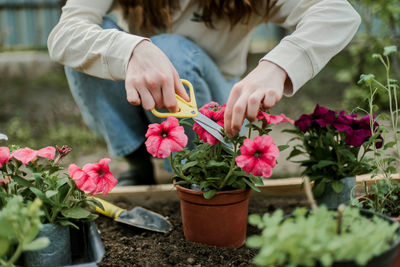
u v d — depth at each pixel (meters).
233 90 1.35
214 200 1.42
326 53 1.50
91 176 1.27
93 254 1.28
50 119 4.14
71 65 1.69
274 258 0.85
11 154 1.29
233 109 1.29
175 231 1.65
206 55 1.97
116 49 1.50
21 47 7.53
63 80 6.13
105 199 1.95
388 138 2.72
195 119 1.38
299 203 1.93
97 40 1.56
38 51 7.27
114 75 1.54
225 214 1.44
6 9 7.38
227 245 1.48
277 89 1.35
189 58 1.84
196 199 1.44
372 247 0.85
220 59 2.16
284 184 1.97
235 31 2.02
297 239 0.84
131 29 2.05
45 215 1.27
